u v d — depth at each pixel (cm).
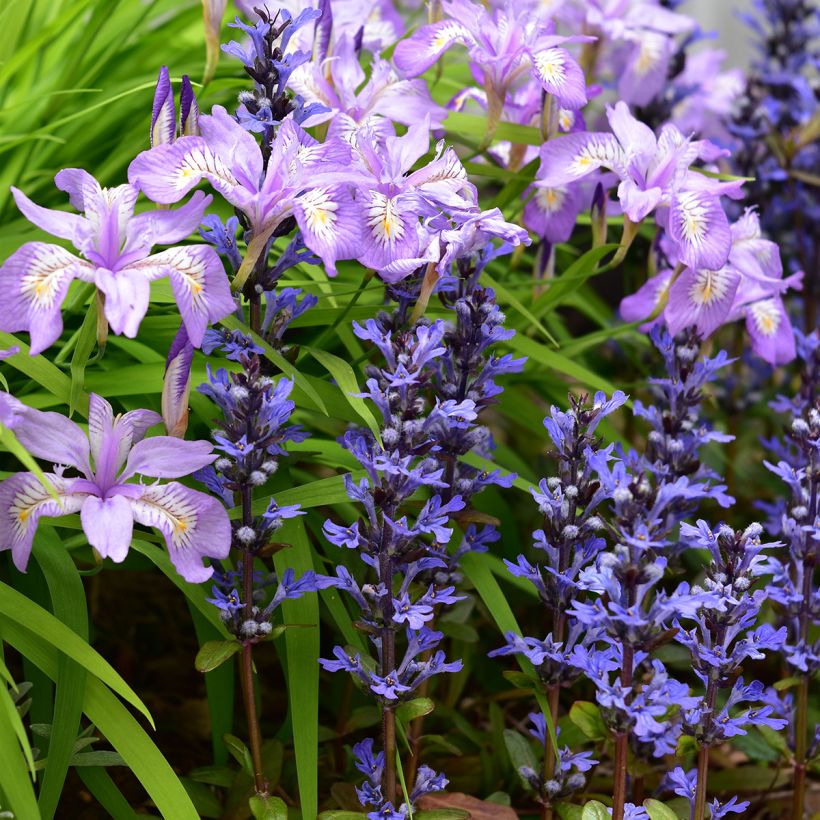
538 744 100
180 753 104
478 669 107
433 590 92
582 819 91
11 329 87
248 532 90
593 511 94
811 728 102
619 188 98
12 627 90
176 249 89
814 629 99
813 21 130
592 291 120
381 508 89
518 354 107
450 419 92
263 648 110
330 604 95
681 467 96
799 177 117
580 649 90
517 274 116
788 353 104
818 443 94
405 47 100
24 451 85
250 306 93
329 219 91
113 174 104
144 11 108
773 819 103
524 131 103
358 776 98
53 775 88
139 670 110
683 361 97
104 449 89
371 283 106
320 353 95
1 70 99
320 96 98
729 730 90
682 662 104
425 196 93
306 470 111
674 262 104
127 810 92
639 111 117
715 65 127
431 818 92
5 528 88
